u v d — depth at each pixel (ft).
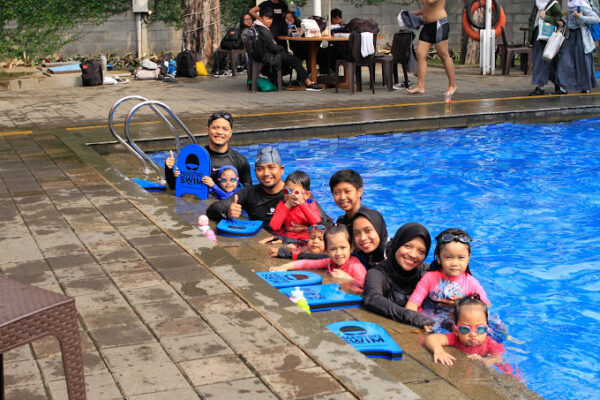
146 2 60.85
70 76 49.98
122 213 17.46
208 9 56.95
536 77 40.83
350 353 10.07
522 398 9.68
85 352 10.13
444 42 40.96
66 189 19.97
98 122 33.53
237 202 19.01
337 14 50.67
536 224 20.38
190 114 35.78
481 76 52.01
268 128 30.73
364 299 13.12
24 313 6.21
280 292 12.41
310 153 29.58
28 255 14.32
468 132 32.89
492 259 17.76
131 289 12.50
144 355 10.03
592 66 41.34
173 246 14.92
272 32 46.14
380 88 46.24
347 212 16.49
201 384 9.23
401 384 9.19
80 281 12.87
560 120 35.27
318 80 47.32
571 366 12.19
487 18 52.29
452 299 13.34
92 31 61.26
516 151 29.09
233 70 54.13
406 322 12.42
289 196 17.57
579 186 24.04
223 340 10.52
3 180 21.20
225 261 13.96
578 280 16.37
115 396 8.93
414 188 24.06
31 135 29.84
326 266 15.28
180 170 21.29
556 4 39.68
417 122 32.94
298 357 9.97
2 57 59.26
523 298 15.35
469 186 24.23
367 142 31.60
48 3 59.77
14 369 9.66
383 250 15.17
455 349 11.48
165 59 53.31
